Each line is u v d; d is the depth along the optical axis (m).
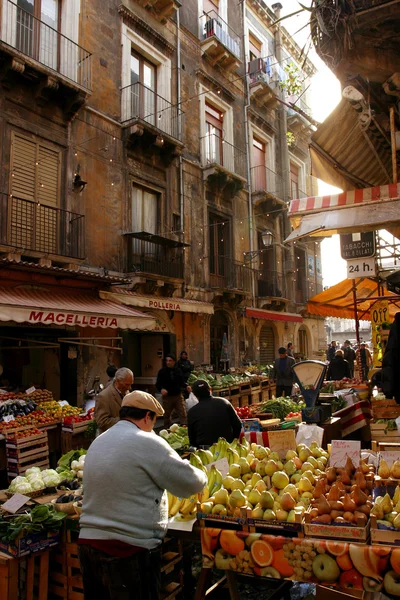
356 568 2.40
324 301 12.08
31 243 11.01
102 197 13.12
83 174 12.62
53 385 11.78
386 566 2.34
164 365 10.20
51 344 9.92
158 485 2.58
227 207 18.75
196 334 16.28
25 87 11.27
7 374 11.07
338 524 2.51
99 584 2.55
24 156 11.20
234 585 3.03
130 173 14.13
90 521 2.51
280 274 22.44
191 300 15.20
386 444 4.31
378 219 4.13
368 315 14.00
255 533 2.69
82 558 2.55
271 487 3.25
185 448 5.39
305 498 2.96
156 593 2.55
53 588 3.43
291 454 3.69
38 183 11.45
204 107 18.05
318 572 2.47
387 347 4.93
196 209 16.92
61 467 4.59
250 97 21.03
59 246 11.73
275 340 22.14
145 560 2.49
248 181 20.22
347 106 4.96
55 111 12.00
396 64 4.39
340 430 6.48
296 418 6.21
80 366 11.82
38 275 10.19
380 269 8.97
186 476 2.61
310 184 26.41
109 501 2.49
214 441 4.82
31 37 11.74
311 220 4.36
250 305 19.64
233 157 19.34
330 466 3.55
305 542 2.53
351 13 4.13
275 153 22.97
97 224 12.88
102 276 11.09
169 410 10.11
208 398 5.05
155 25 15.83
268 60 22.72
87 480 2.57
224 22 18.91
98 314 9.82
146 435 2.63
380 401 6.55
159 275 13.69
